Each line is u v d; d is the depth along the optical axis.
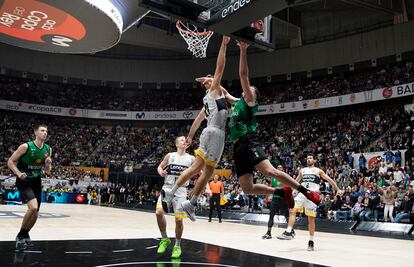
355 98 23.89
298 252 5.91
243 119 4.27
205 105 4.49
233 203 16.92
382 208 12.28
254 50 30.45
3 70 30.77
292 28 27.94
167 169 5.26
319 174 7.34
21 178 4.93
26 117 31.81
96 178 25.22
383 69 25.50
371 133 21.95
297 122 27.50
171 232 8.12
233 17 3.91
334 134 23.31
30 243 5.12
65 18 5.90
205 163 4.33
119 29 6.21
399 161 17.22
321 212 13.97
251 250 5.83
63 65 32.53
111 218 11.80
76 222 9.60
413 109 21.28
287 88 29.36
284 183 4.02
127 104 33.06
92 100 33.09
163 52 33.12
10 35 6.84
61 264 4.04
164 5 4.14
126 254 4.91
